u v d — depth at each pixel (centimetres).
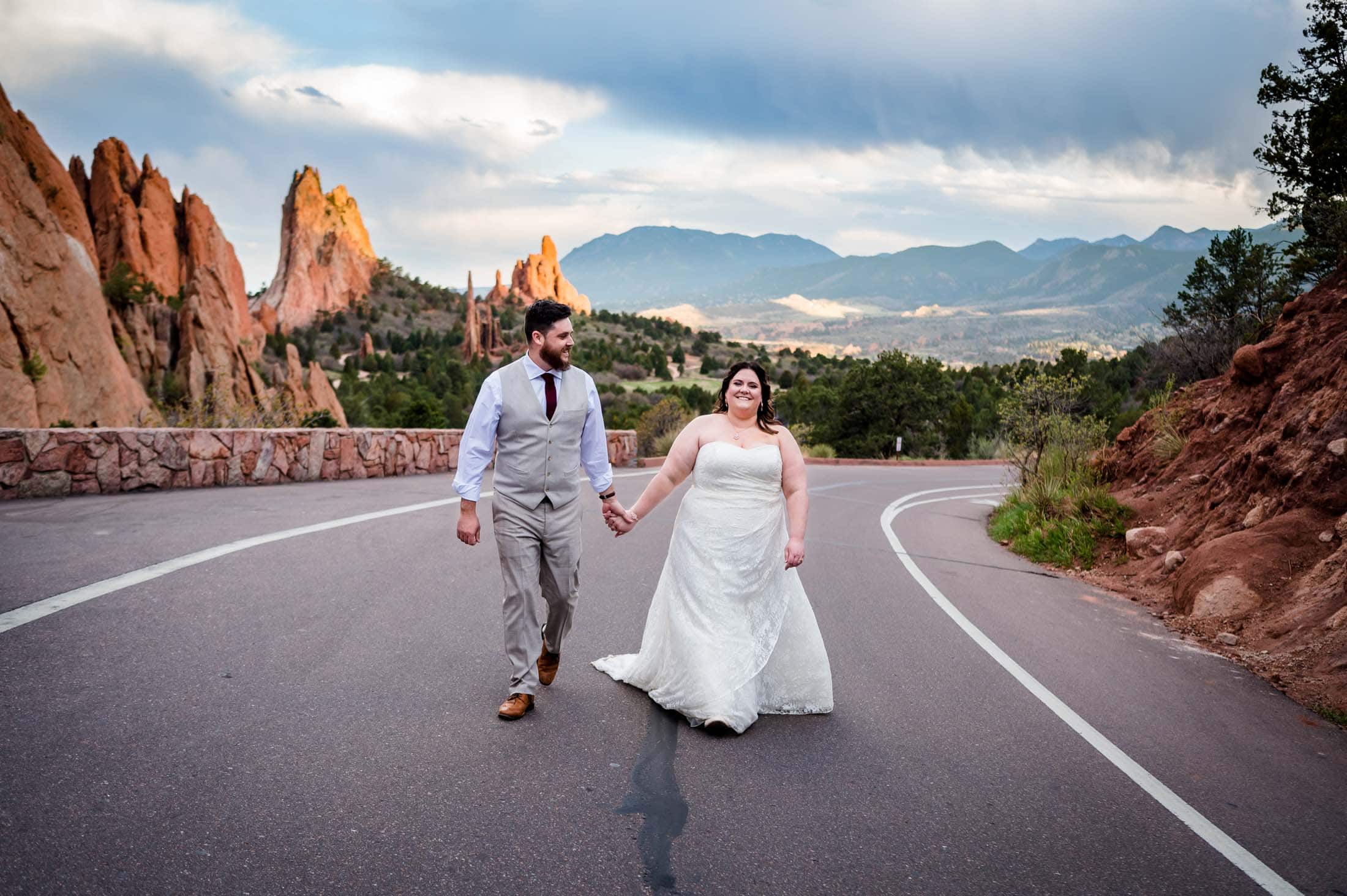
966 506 1898
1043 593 882
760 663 445
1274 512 813
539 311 439
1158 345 2002
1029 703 509
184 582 602
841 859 310
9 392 2825
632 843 309
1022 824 348
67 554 655
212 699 401
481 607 616
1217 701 538
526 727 411
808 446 4166
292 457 1290
